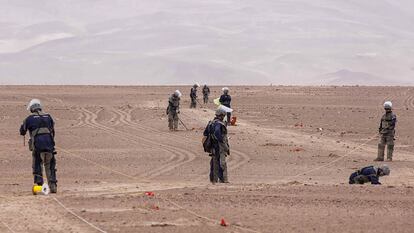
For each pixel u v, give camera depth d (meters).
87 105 126.12
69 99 141.62
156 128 87.19
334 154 62.84
